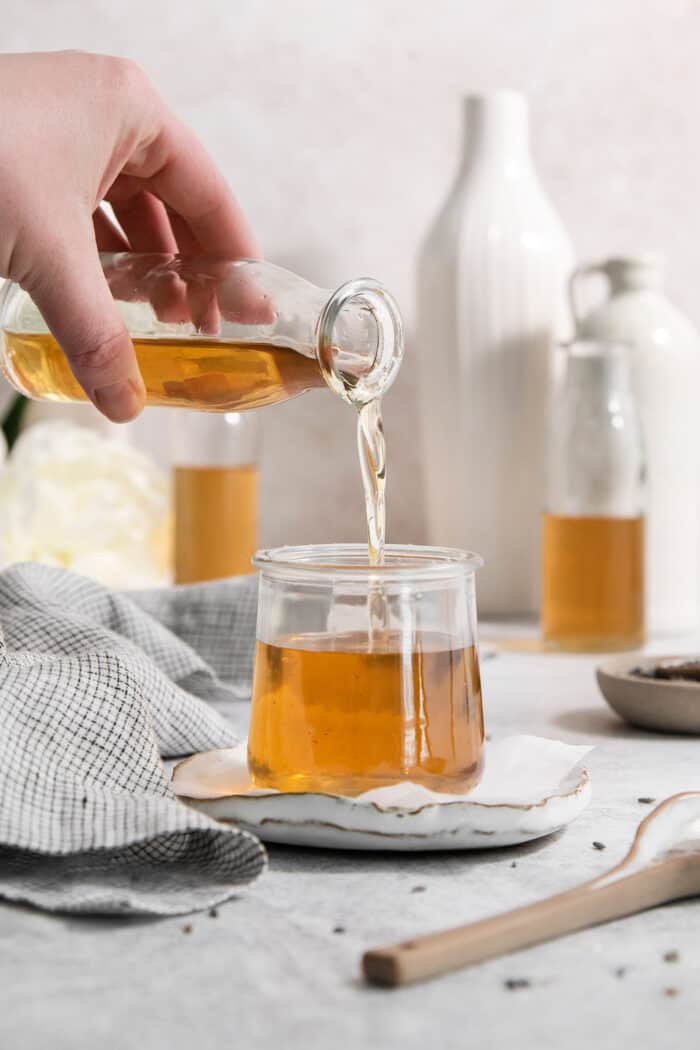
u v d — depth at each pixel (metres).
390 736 0.76
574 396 1.14
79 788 0.76
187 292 0.87
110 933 0.70
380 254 1.37
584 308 1.29
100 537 1.24
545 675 1.08
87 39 1.33
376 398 0.84
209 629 1.03
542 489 1.26
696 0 1.40
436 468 1.27
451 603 0.77
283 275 0.87
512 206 1.24
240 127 1.35
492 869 0.76
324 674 0.76
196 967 0.68
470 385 1.24
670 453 1.22
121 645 0.89
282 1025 0.64
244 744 0.87
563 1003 0.66
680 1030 0.64
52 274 0.84
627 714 0.95
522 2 1.37
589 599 1.14
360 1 1.35
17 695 0.79
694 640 1.21
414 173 1.37
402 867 0.76
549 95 1.38
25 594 0.93
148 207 1.00
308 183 1.36
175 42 1.34
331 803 0.76
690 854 0.74
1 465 1.26
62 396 0.92
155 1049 0.63
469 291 1.24
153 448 1.36
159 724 0.88
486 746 0.83
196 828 0.73
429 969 0.67
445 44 1.36
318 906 0.72
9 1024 0.64
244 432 1.20
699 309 1.43
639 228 1.41
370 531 0.82
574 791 0.78
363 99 1.36
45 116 0.84
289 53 1.35
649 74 1.40
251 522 1.21
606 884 0.72
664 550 1.23
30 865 0.75
